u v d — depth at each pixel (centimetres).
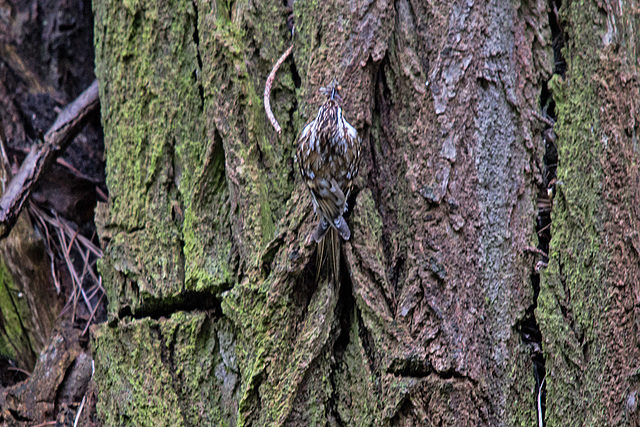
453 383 206
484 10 209
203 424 208
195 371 209
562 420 206
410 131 209
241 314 208
